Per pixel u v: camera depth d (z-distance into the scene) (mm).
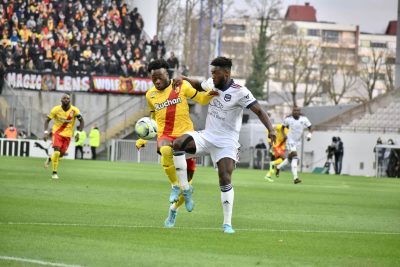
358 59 159375
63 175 29875
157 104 15352
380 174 54781
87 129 59688
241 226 14938
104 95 60438
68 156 55656
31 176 28031
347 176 47406
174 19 97250
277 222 16094
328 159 55625
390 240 13461
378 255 11492
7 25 60125
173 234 12828
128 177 30891
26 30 60281
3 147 52312
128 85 61094
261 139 58781
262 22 102000
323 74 124312
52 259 9766
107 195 21109
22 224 13266
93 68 60781
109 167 40406
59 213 15625
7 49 58906
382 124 65062
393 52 125625
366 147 57688
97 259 9906
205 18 75562
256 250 11383
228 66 13750
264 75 101312
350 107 67375
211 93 13734
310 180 37906
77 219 14703
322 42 156500
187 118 15375
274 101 120500
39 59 59281
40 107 58469
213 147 13805
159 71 15195
